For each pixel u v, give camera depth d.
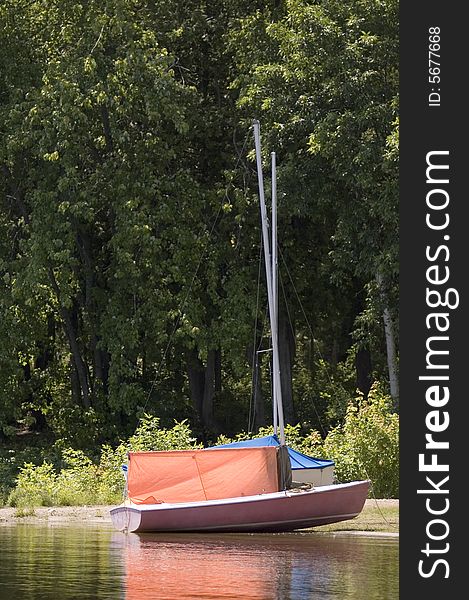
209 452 26.27
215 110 43.81
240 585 16.88
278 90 40.16
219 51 44.25
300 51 39.09
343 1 40.00
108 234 45.59
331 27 38.88
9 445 45.94
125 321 42.47
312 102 39.41
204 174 45.06
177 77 44.56
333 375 52.22
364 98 38.28
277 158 41.00
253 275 43.28
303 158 40.16
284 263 41.19
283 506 25.42
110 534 25.00
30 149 43.50
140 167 42.22
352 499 25.97
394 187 36.97
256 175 42.75
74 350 45.41
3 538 24.02
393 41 38.59
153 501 25.92
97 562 19.64
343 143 37.91
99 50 42.00
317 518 25.62
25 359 45.78
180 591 16.22
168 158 42.53
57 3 42.88
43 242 41.53
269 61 41.12
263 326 44.06
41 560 19.94
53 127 41.44
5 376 43.84
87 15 42.47
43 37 44.06
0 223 45.09
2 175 45.09
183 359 46.25
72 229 42.84
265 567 19.05
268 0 43.41
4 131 43.28
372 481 31.72
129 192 41.91
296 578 17.70
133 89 41.38
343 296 47.41
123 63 41.19
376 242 39.19
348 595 16.02
